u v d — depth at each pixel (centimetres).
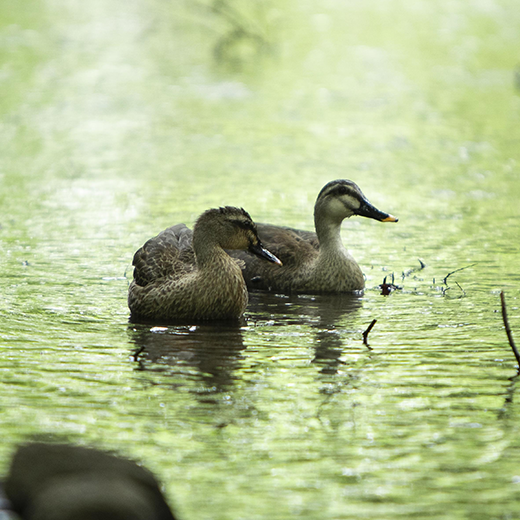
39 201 1942
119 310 1255
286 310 1296
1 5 5206
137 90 3366
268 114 3042
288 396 920
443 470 752
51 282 1382
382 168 2342
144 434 817
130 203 1942
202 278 1216
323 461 768
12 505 499
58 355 1045
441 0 5847
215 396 916
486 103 3247
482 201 2002
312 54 4209
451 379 970
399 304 1311
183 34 4597
